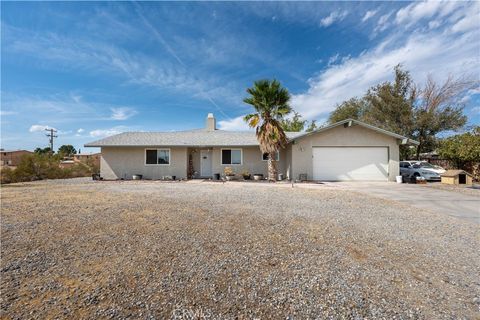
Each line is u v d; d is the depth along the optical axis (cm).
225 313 228
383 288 276
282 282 287
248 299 251
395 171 1598
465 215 651
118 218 580
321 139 1612
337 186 1322
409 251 391
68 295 255
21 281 284
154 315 223
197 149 1917
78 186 1312
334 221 571
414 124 2339
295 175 1602
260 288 273
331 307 238
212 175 1848
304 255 369
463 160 1580
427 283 290
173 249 387
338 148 1612
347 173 1605
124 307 235
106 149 1814
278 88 1520
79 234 459
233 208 704
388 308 238
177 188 1212
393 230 505
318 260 351
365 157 1612
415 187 1290
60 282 282
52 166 1973
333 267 329
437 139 2297
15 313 223
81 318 217
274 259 353
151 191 1086
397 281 293
